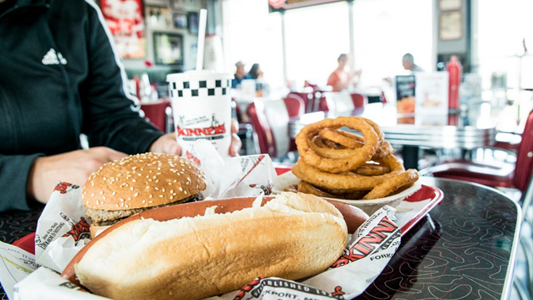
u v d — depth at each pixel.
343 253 0.65
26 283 0.49
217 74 1.13
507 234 0.84
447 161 2.84
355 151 1.01
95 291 0.53
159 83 10.19
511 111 4.27
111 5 9.38
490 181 2.44
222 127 1.18
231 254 0.54
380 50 9.80
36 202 1.18
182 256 0.52
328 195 1.00
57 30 1.57
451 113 2.89
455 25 8.34
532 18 7.45
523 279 2.18
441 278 0.64
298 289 0.50
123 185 0.80
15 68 1.43
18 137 1.43
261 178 0.97
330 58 10.70
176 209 0.59
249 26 11.84
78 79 1.60
